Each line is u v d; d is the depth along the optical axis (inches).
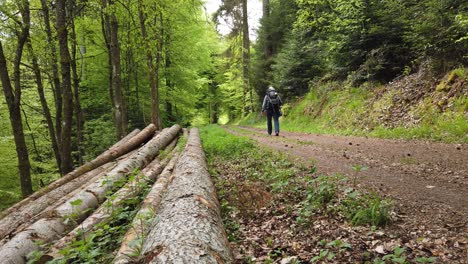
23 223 190.9
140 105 837.2
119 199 185.8
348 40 519.8
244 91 1186.6
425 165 230.5
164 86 938.7
